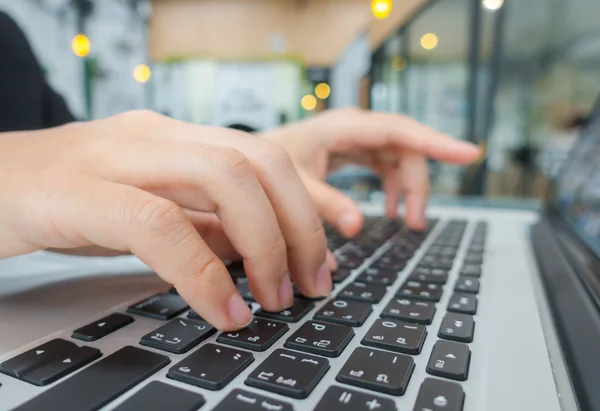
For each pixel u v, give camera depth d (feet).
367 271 1.15
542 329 0.79
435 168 10.09
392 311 0.84
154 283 0.96
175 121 1.04
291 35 17.16
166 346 0.67
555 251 1.36
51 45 10.11
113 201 0.75
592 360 0.67
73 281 0.98
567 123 11.32
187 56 17.07
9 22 2.83
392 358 0.65
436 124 11.94
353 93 16.96
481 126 10.41
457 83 11.17
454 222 1.97
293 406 0.54
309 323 0.78
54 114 3.09
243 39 17.19
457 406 0.54
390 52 12.71
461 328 0.76
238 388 0.58
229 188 0.82
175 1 16.70
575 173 1.93
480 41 10.20
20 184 0.82
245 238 0.83
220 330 0.74
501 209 2.45
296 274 0.93
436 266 1.20
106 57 13.16
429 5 10.43
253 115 17.60
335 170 2.18
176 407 0.53
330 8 16.80
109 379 0.58
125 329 0.74
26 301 0.85
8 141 0.94
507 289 1.00
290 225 0.91
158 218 0.73
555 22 10.63
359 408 0.53
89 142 0.91
